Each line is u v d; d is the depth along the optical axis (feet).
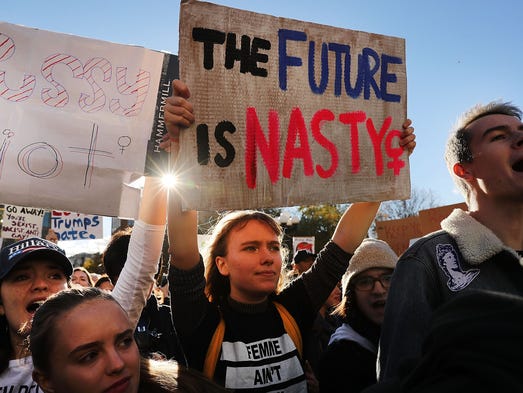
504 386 1.49
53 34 5.66
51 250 5.62
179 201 5.55
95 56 5.79
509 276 4.99
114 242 9.41
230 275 6.19
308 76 6.00
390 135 6.55
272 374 5.71
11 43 5.52
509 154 5.31
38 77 5.60
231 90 5.48
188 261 5.76
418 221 15.26
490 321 1.62
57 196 5.54
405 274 5.12
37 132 5.54
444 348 1.70
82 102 5.71
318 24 6.13
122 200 5.77
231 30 5.53
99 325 3.84
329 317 11.59
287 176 5.74
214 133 5.34
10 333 5.51
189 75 5.27
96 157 5.70
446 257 5.17
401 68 6.72
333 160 6.07
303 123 5.91
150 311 9.02
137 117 5.88
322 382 7.09
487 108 5.77
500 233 5.41
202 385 4.72
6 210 15.44
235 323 5.91
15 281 5.49
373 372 6.95
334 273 6.79
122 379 3.84
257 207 5.51
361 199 6.21
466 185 5.85
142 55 5.93
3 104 5.46
